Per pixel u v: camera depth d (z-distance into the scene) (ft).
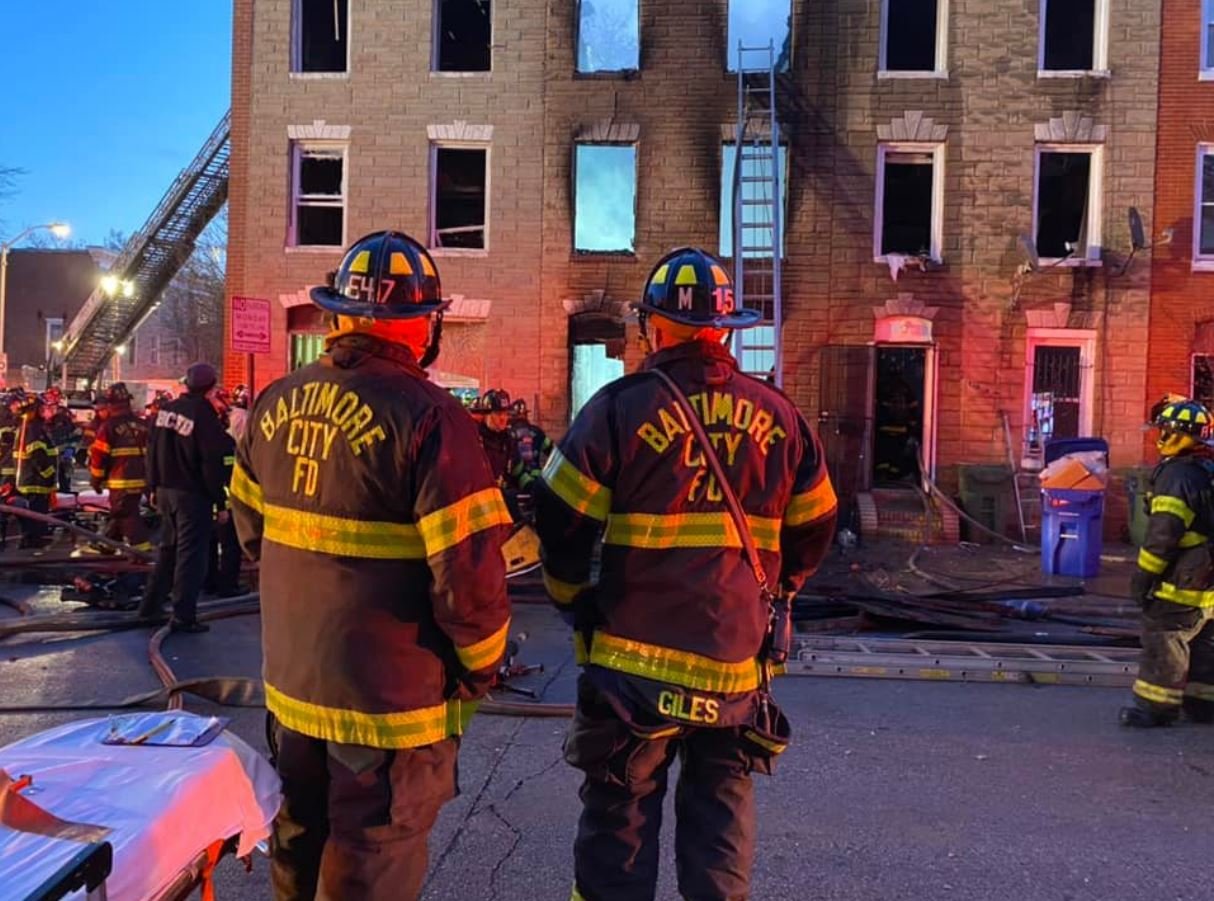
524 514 28.48
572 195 50.21
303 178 52.39
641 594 8.53
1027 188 48.49
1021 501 47.83
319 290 8.34
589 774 8.87
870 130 49.01
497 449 30.53
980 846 12.75
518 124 50.42
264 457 8.28
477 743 16.56
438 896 11.37
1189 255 48.16
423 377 8.10
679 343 8.98
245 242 51.96
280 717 8.13
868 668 21.25
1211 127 48.01
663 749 8.80
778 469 8.85
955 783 14.97
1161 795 14.52
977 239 48.67
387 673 7.70
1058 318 48.26
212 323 149.59
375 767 7.73
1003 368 48.67
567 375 50.37
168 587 24.80
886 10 49.34
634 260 49.98
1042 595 30.45
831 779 15.10
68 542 38.34
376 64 50.88
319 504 7.80
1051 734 17.39
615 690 8.41
